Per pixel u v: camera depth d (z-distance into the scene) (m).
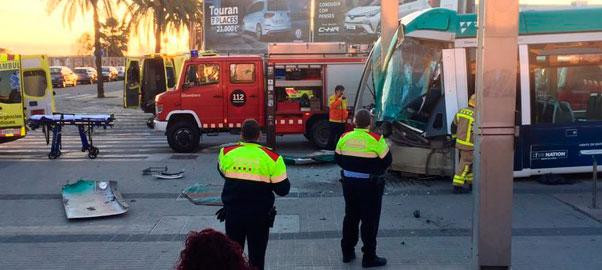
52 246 6.86
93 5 33.19
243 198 4.93
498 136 4.90
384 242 6.78
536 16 10.04
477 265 5.06
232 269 2.35
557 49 10.10
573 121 10.17
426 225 7.54
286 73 14.45
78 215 8.12
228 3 30.81
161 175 11.15
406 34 10.11
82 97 36.19
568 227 7.32
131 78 25.67
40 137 18.86
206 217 8.16
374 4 28.97
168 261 6.27
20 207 8.86
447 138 10.21
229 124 14.38
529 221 7.64
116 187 9.62
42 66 16.23
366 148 5.71
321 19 29.72
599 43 10.15
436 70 10.47
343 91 13.95
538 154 10.14
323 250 6.52
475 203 5.07
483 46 4.79
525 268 5.80
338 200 9.09
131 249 6.72
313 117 14.59
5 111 13.95
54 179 11.16
